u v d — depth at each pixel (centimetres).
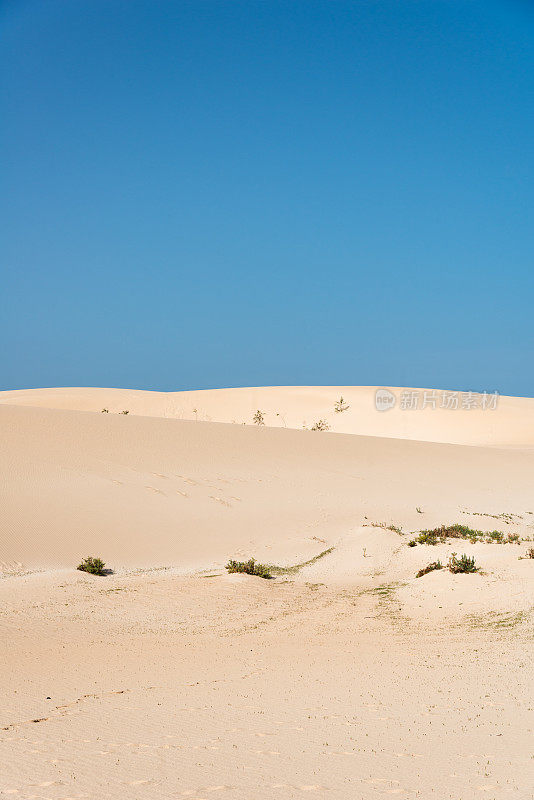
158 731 846
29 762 734
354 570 2312
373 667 1178
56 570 2275
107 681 1162
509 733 777
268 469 3891
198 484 3453
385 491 3719
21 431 3844
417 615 1656
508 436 8506
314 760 718
